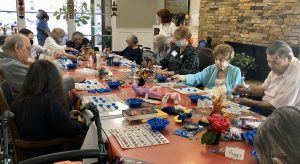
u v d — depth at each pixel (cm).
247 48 507
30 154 178
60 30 530
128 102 198
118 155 128
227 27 538
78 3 719
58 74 183
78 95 226
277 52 212
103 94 230
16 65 244
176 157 127
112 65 369
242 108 204
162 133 154
